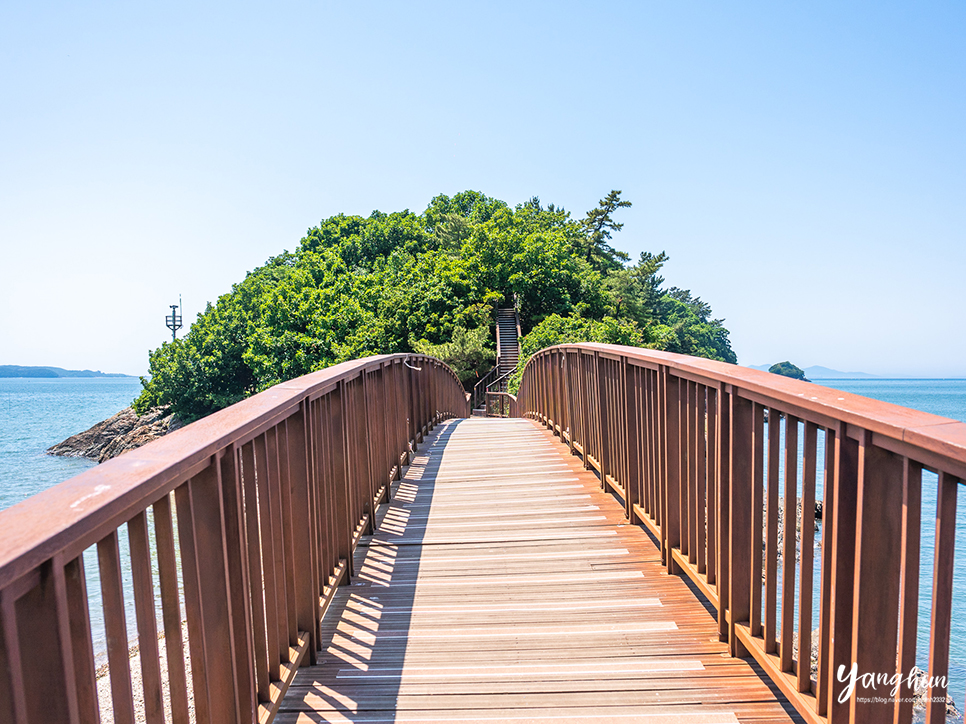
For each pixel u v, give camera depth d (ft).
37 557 2.94
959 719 14.94
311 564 8.70
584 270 197.98
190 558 5.07
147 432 182.39
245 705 6.11
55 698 3.24
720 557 8.88
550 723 7.24
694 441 10.37
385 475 16.17
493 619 9.82
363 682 8.17
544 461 20.34
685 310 310.86
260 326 179.42
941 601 4.33
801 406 6.17
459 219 226.17
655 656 8.63
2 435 231.30
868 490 5.21
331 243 276.21
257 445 7.24
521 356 127.44
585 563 11.87
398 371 19.19
